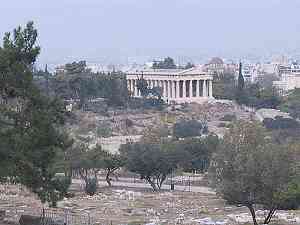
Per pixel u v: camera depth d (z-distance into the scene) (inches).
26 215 3816.4
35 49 3211.1
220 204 6131.9
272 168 4128.9
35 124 3073.3
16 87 3102.9
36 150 3031.5
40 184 3065.9
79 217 4547.2
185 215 5319.9
